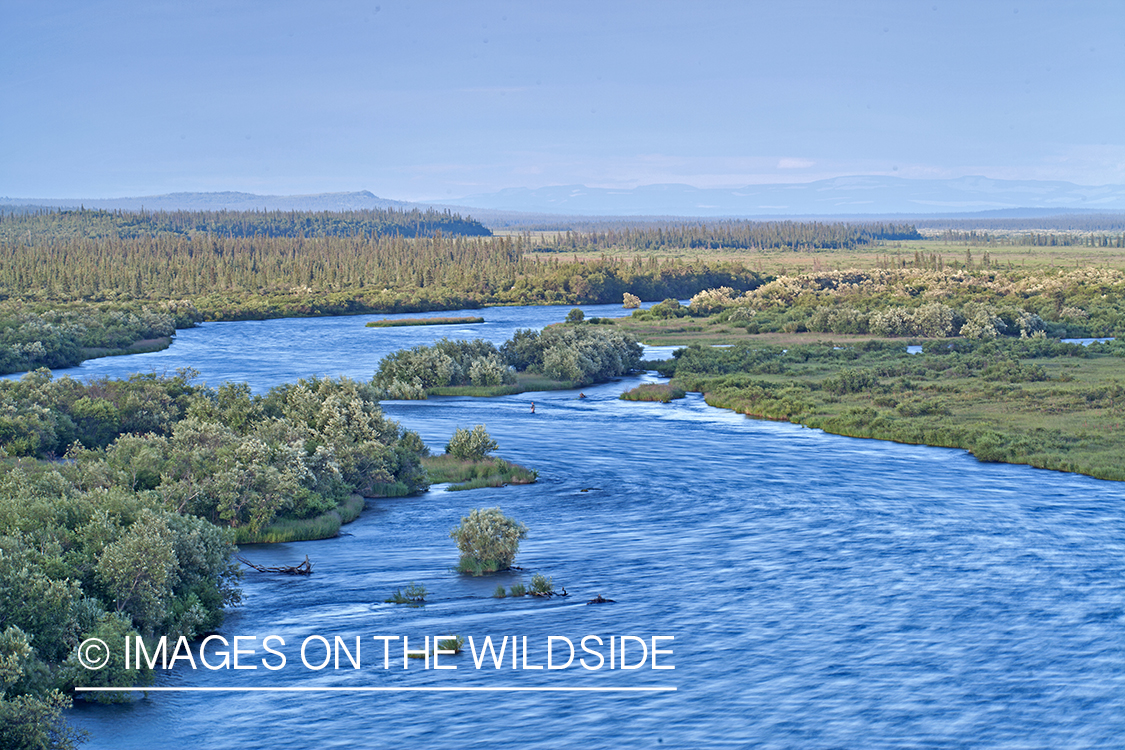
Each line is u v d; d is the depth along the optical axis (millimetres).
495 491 65750
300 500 55812
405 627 38969
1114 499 60625
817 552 49719
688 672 34656
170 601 36219
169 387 80125
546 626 39188
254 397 77562
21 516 36406
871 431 84500
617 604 41938
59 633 31203
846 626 39188
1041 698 32594
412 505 62062
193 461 53906
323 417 69250
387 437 68688
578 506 61000
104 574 34062
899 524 55031
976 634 38156
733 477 68438
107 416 71688
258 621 39719
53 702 28734
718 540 52344
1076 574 45344
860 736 30000
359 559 49500
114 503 39000
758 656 36031
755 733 30078
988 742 29594
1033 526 54219
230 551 41469
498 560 47250
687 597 42812
